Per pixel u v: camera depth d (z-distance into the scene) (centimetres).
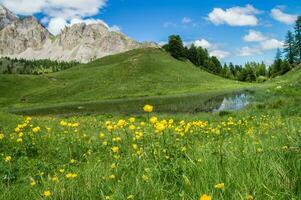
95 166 627
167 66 13788
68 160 1005
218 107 5088
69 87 12181
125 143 889
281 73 13000
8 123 2083
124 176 522
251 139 740
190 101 6956
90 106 8300
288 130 643
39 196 485
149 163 571
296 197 342
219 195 366
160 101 7819
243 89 9438
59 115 6325
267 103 3241
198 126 1330
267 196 351
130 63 13525
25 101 11475
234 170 423
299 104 2541
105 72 13000
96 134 1540
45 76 15025
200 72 13862
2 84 13338
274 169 402
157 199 412
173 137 914
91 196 465
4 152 1094
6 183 730
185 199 386
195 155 571
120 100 9506
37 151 1130
